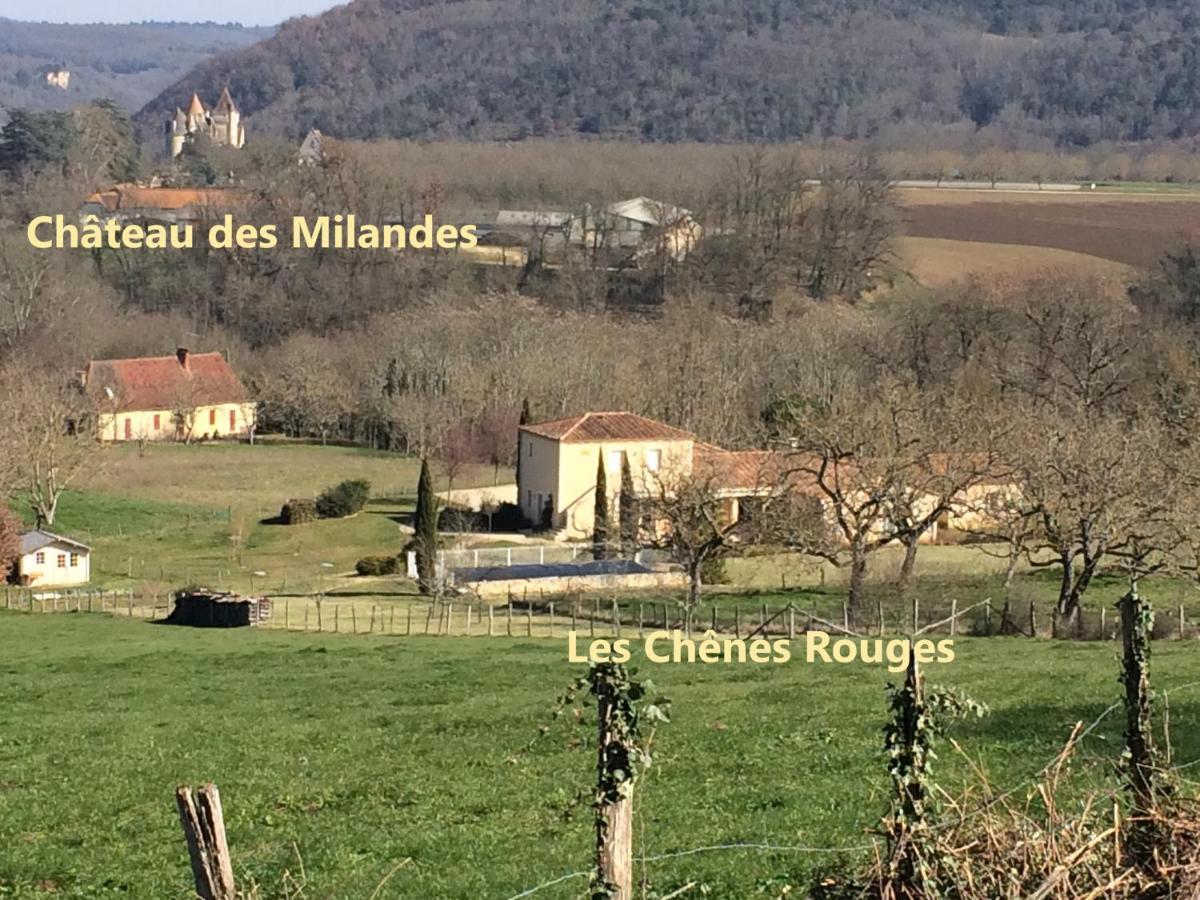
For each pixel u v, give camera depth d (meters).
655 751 29.69
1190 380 82.25
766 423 93.81
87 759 31.95
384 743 32.47
